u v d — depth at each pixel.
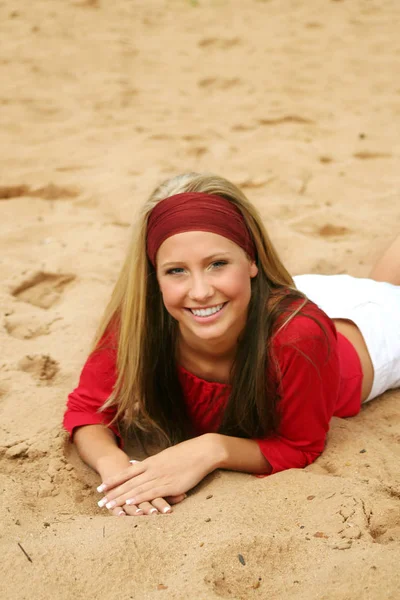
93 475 3.42
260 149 7.86
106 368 3.52
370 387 3.88
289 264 5.43
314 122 8.73
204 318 3.13
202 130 8.50
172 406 3.58
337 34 12.30
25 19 12.93
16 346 4.38
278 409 3.31
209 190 3.18
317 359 3.21
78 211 6.61
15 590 2.62
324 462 3.37
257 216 3.31
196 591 2.51
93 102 9.58
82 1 13.77
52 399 3.84
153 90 10.05
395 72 10.53
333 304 4.04
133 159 7.64
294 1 14.16
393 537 2.82
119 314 3.52
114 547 2.75
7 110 9.32
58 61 11.12
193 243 3.06
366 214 6.34
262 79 10.41
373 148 7.82
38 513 3.11
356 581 2.52
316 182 7.05
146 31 12.64
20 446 3.46
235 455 3.29
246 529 2.80
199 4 14.10
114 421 3.53
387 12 13.40
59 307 4.89
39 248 5.81
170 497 3.17
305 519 2.88
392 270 4.45
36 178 7.20
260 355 3.23
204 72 10.73
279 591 2.56
